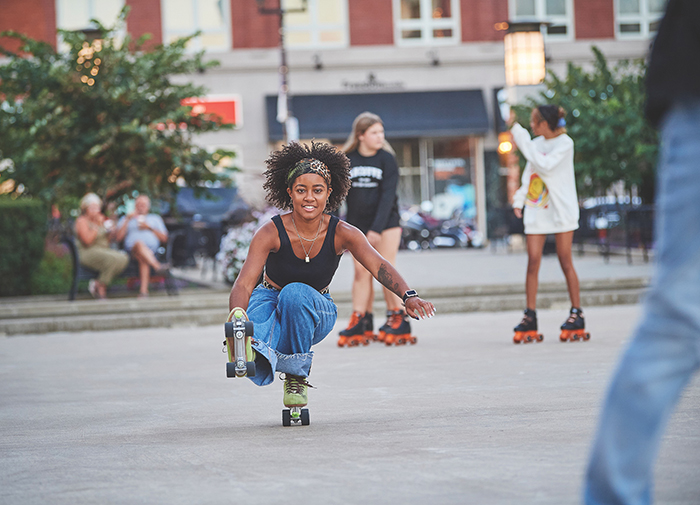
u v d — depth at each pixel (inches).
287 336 229.1
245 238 711.7
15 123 753.0
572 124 906.7
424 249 1366.9
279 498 157.9
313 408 262.7
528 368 328.2
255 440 214.7
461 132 1476.4
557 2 1528.1
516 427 218.1
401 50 1502.2
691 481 158.9
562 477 165.0
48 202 740.0
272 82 1486.2
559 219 401.1
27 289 702.5
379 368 347.6
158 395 302.2
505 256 1083.9
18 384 340.2
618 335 423.5
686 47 114.7
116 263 650.8
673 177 112.0
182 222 954.7
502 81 1514.5
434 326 509.0
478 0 1517.0
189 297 631.8
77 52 742.5
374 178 427.2
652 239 858.1
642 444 111.7
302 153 232.7
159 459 196.5
